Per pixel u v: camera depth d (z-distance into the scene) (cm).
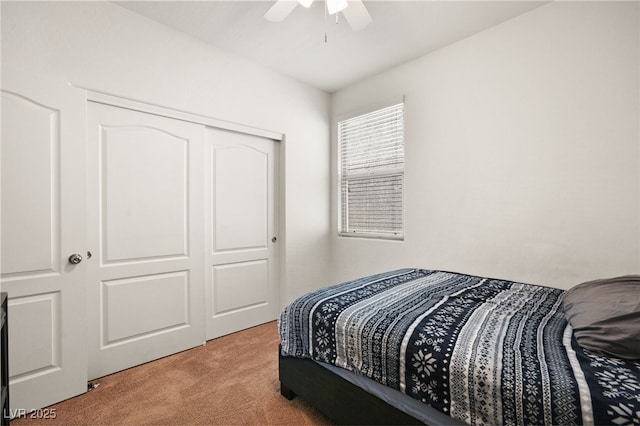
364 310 157
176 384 201
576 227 205
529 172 224
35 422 166
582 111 202
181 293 250
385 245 314
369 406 137
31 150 177
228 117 274
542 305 163
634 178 185
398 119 308
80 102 193
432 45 266
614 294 134
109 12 208
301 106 335
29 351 175
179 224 248
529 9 220
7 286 169
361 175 341
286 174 322
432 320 141
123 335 221
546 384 93
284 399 184
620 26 189
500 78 237
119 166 218
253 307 307
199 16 225
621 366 100
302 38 254
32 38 178
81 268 192
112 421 166
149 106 228
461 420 107
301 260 337
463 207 258
